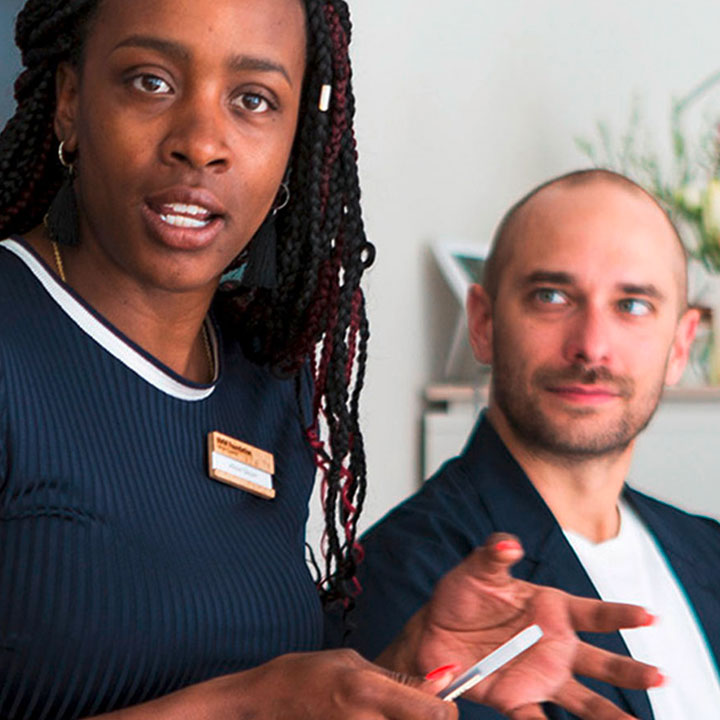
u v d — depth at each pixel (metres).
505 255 1.89
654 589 1.87
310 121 1.46
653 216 1.89
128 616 1.21
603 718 1.28
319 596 1.57
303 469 1.56
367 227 4.44
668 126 4.74
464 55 4.57
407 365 4.45
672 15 4.76
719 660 1.83
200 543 1.32
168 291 1.32
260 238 1.49
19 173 1.38
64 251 1.36
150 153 1.25
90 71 1.28
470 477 1.86
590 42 4.70
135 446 1.30
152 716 1.08
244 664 1.31
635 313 1.84
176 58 1.25
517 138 4.64
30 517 1.19
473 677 1.23
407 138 4.51
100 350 1.30
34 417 1.22
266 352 1.56
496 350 1.88
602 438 1.82
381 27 4.47
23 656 1.16
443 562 1.72
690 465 4.29
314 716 1.04
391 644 1.36
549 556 1.79
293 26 1.32
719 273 4.43
